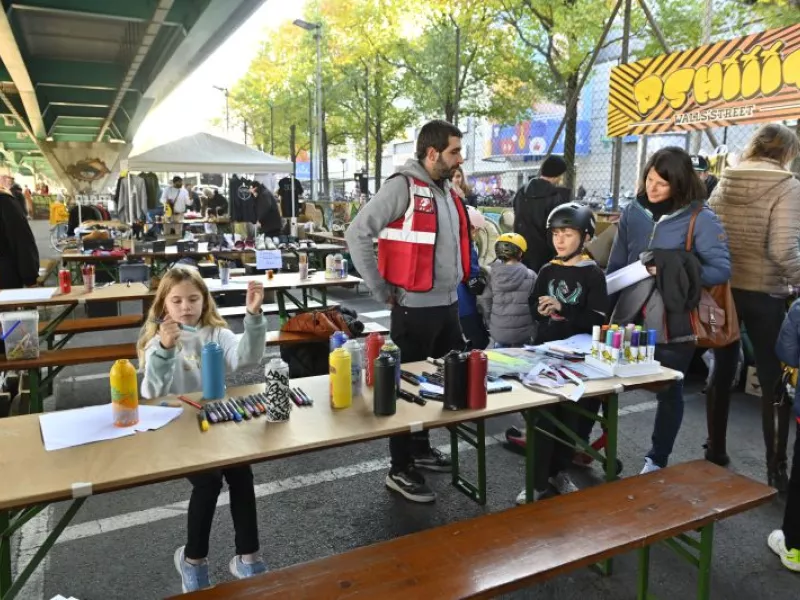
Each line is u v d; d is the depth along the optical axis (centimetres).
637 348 288
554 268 351
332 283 638
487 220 685
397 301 330
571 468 382
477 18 1343
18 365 403
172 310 267
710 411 380
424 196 319
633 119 639
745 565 286
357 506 336
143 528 315
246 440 207
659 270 323
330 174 3916
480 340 464
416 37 1705
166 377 251
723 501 234
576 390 262
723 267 321
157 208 1467
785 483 351
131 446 201
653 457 346
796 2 634
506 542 207
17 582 198
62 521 205
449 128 313
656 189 331
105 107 2727
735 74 543
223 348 268
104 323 542
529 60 1345
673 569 283
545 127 2302
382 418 230
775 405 351
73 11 1157
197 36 1280
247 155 1156
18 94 2138
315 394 259
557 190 512
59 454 194
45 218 3453
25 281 571
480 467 336
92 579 271
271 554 289
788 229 337
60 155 3528
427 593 179
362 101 2058
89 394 514
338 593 179
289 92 2561
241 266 952
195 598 178
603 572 277
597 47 736
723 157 604
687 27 964
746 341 511
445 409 241
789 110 507
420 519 322
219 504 335
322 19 2227
